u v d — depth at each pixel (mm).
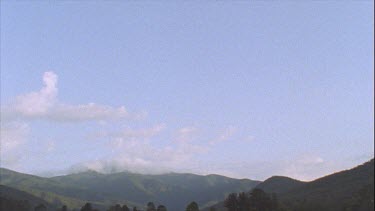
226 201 170125
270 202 164250
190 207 182000
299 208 163625
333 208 153750
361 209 143000
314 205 162750
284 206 167625
